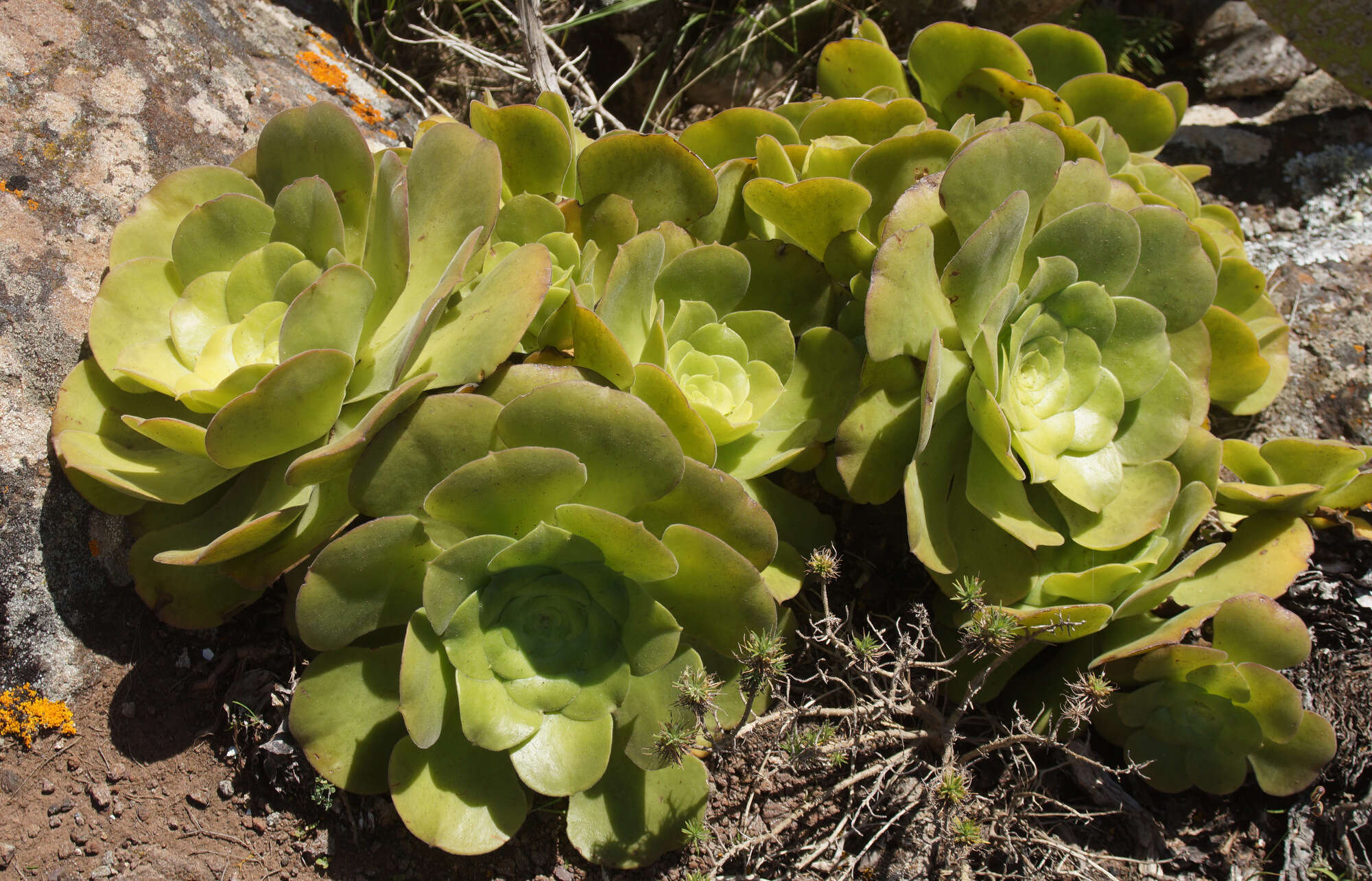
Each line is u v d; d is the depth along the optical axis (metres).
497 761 0.66
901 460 0.69
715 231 0.77
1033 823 0.71
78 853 0.67
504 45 1.00
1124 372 0.71
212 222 0.70
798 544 0.71
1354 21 0.88
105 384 0.70
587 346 0.67
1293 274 0.90
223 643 0.72
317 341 0.65
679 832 0.68
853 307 0.74
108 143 0.77
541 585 0.65
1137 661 0.71
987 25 0.96
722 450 0.71
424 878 0.68
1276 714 0.69
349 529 0.72
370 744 0.66
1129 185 0.75
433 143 0.70
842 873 0.69
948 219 0.71
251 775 0.69
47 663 0.69
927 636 0.73
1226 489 0.74
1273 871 0.72
